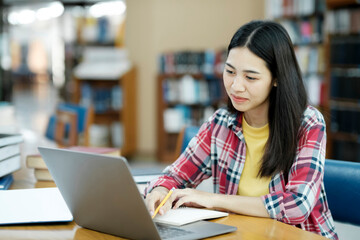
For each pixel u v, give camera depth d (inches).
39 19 753.6
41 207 53.1
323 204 59.7
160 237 42.4
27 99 624.1
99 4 429.1
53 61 741.9
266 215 53.9
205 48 292.7
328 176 62.9
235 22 292.7
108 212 44.8
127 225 44.0
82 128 136.7
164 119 270.8
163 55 271.7
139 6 291.4
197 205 56.2
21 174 76.1
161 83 270.8
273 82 57.6
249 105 57.2
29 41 841.5
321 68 228.5
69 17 438.9
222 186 65.4
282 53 56.1
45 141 126.3
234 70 56.6
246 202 54.8
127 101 278.7
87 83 283.4
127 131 280.5
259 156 62.5
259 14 288.7
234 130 63.9
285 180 60.0
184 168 66.5
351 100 206.2
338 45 209.9
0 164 64.6
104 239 45.3
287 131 58.4
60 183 47.7
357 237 60.3
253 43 55.4
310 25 232.5
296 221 53.8
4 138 65.6
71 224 50.2
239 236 46.5
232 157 64.3
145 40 290.8
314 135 58.0
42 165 70.4
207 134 67.1
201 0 291.0
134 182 40.3
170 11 289.1
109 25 297.4
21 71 854.5
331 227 60.2
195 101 269.7
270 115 60.9
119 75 272.7
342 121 209.5
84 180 44.6
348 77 207.0
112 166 41.0
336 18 211.2
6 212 51.2
